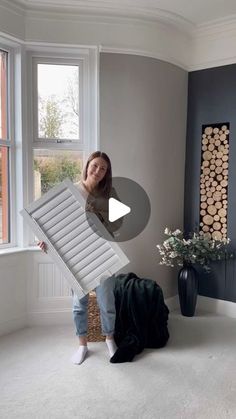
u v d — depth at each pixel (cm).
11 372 215
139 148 303
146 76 299
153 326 251
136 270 307
